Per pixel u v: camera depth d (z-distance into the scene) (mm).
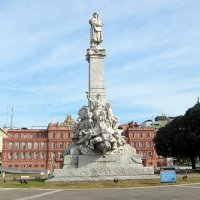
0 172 107750
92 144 41656
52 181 38938
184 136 78375
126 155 42875
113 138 42094
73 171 40781
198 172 68250
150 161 140750
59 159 140500
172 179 38312
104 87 48156
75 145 44562
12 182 42531
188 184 37156
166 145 85875
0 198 25672
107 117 45094
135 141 142375
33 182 40656
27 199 24891
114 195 27109
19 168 133750
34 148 143250
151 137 143000
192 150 78875
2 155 142625
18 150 143125
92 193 28953
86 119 45531
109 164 41688
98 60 48969
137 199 24172
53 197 26078
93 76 48375
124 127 148000
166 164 141625
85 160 41719
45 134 146000
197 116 75812
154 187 34094
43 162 141625
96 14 51906
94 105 46219
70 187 34594
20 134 145125
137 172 41469
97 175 40750
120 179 39438
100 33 50812
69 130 143250
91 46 50312
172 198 24484
